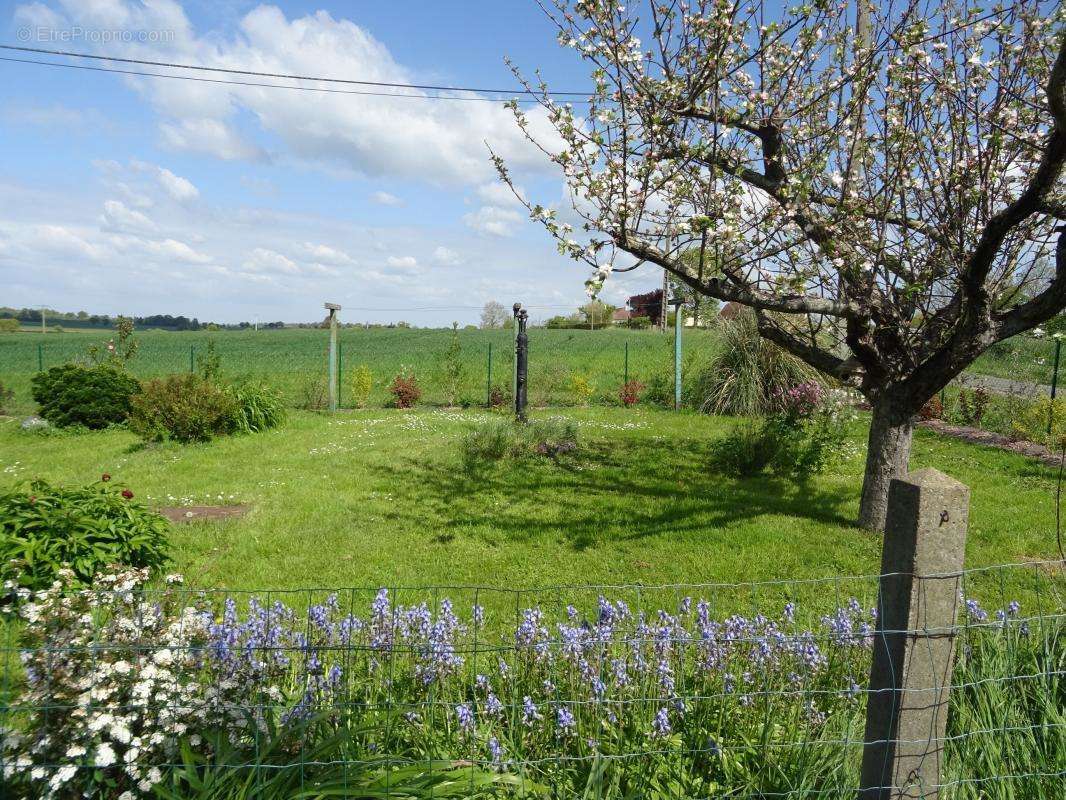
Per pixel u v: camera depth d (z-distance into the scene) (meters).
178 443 11.77
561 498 7.98
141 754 2.34
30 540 4.72
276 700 2.65
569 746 2.71
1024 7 5.17
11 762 2.23
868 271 5.69
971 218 5.73
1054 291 5.10
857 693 2.94
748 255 5.64
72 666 2.44
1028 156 5.48
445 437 12.11
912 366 6.38
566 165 5.45
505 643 3.54
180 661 2.55
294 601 4.91
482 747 2.64
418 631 3.16
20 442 12.93
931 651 2.17
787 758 2.67
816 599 4.99
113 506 5.30
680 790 2.52
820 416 10.44
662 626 3.26
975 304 5.32
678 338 16.23
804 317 7.61
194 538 6.37
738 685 2.95
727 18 4.76
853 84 5.62
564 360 28.92
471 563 5.86
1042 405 11.49
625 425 13.50
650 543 6.37
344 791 2.19
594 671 2.90
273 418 13.91
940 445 11.15
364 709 2.74
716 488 8.48
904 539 2.16
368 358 33.44
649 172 5.09
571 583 5.38
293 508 7.53
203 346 43.31
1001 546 6.30
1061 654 3.13
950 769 2.55
